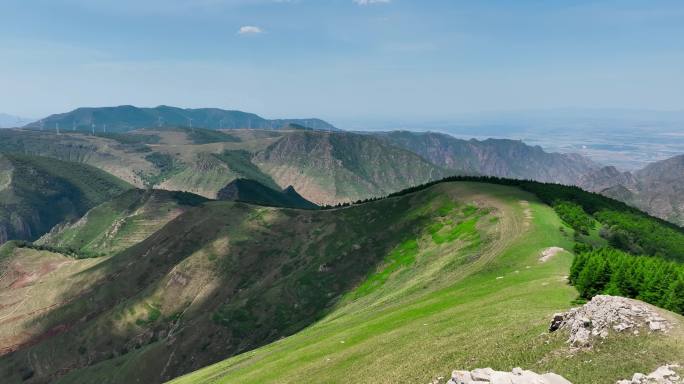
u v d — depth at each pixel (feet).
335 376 195.11
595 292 211.00
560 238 371.15
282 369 236.84
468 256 371.35
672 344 120.67
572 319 151.94
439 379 147.33
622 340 130.31
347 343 247.29
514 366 138.31
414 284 365.20
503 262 320.91
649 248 426.51
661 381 105.60
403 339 211.41
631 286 207.21
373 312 328.70
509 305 213.66
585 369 122.42
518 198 529.45
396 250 548.31
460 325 202.69
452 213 550.77
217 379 280.51
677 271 206.90
